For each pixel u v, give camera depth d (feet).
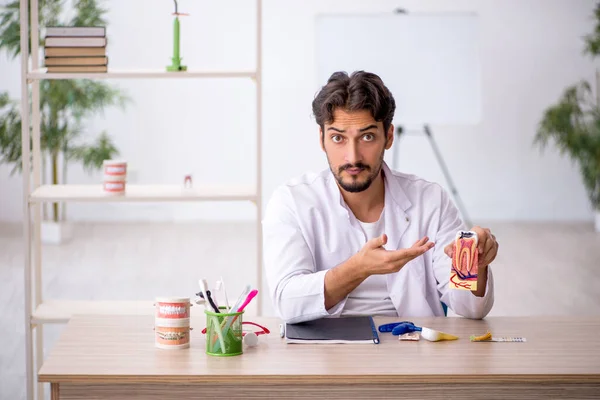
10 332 15.08
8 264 20.49
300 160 26.21
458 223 8.32
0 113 25.13
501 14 25.79
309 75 25.95
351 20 18.31
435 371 6.19
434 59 18.52
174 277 19.38
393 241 8.15
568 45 25.86
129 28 25.50
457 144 26.25
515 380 6.15
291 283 7.52
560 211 26.55
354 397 6.19
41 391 11.10
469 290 7.41
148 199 10.96
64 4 24.71
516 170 26.37
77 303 11.53
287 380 6.11
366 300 8.09
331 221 8.13
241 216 26.53
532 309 16.76
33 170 11.55
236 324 6.59
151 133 25.95
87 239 23.72
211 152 26.16
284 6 25.71
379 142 7.63
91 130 25.70
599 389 6.21
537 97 26.08
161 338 6.75
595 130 24.07
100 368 6.23
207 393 6.16
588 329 7.45
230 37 25.81
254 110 26.08
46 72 10.74
